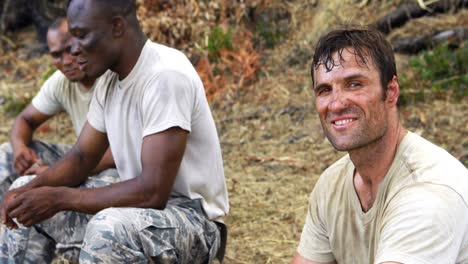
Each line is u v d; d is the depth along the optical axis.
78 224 4.17
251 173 6.53
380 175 2.96
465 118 6.93
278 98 7.88
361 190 3.06
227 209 4.27
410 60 7.78
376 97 2.85
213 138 4.09
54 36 4.84
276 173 6.49
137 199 3.79
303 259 3.34
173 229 3.79
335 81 2.85
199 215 4.01
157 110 3.80
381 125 2.87
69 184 4.25
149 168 3.79
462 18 8.08
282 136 7.21
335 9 8.71
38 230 4.18
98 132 4.21
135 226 3.66
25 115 5.23
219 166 4.16
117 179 4.42
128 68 3.89
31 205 3.84
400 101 7.27
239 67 8.33
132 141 3.99
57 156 5.31
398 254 2.69
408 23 8.22
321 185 3.24
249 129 7.43
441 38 7.83
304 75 8.18
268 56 8.64
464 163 6.21
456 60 7.47
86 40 3.80
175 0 8.76
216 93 8.05
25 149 5.08
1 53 10.34
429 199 2.72
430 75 7.45
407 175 2.86
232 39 8.62
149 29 8.62
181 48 8.63
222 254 4.29
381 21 8.27
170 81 3.82
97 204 3.82
